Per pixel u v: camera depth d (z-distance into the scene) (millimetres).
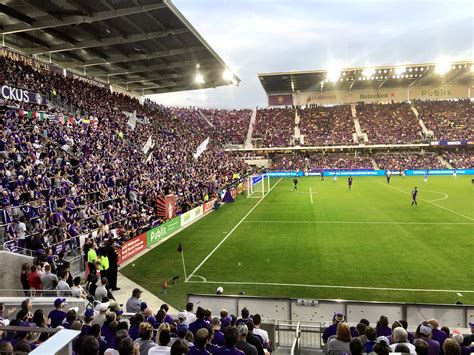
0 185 18062
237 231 27703
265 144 83375
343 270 17953
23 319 8023
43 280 11742
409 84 90625
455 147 82312
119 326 7562
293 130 87062
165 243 24844
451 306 11242
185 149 52312
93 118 36281
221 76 56875
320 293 15258
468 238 23125
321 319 11859
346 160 80625
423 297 14555
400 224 27797
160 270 19016
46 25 31906
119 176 29312
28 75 33688
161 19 34344
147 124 50812
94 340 4473
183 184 38250
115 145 34656
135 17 33312
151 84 60375
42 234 16781
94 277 13891
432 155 80312
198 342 5629
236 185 49438
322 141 82562
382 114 88562
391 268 17984
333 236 24844
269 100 98562
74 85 41719
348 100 95562
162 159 41188
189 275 18109
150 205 29688
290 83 88438
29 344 5117
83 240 19297
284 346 10547
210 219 33219
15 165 20547
